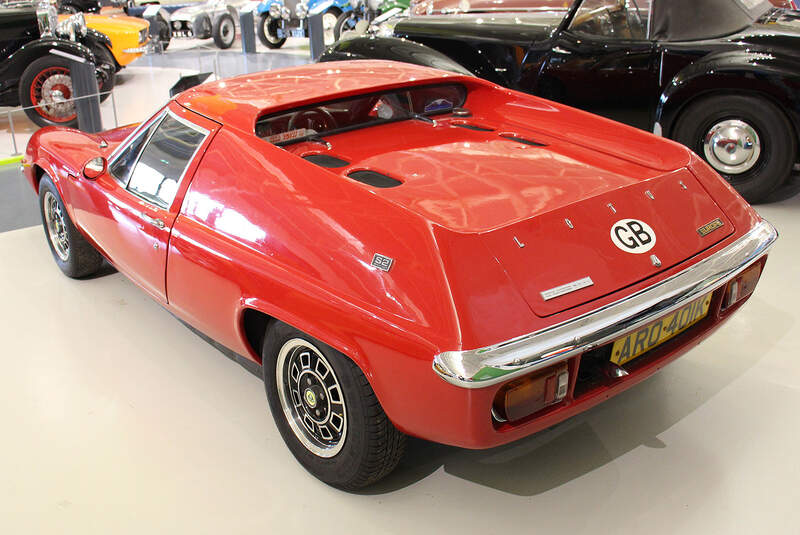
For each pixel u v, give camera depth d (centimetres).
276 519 208
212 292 230
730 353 278
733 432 235
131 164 279
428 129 281
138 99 755
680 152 241
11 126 591
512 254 183
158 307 336
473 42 504
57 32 728
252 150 228
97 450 239
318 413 214
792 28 410
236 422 252
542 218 195
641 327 186
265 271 206
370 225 192
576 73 459
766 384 258
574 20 459
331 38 1113
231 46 1076
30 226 438
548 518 204
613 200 209
